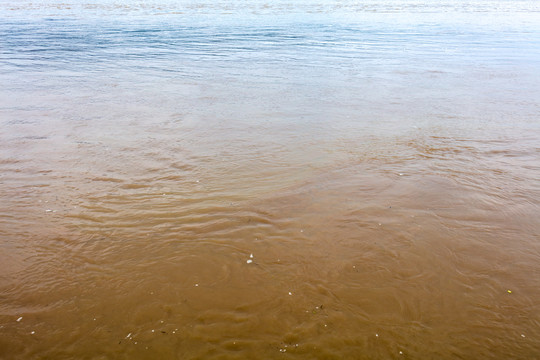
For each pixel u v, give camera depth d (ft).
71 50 54.75
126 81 38.19
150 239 14.21
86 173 19.29
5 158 20.88
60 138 23.72
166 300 11.48
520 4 142.41
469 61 47.91
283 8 117.19
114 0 144.25
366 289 11.87
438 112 28.89
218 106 30.27
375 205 16.28
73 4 124.98
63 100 31.73
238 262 13.01
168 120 27.02
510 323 10.72
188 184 18.28
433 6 127.54
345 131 25.12
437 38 65.36
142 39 63.82
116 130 25.11
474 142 23.11
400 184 18.06
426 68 44.14
